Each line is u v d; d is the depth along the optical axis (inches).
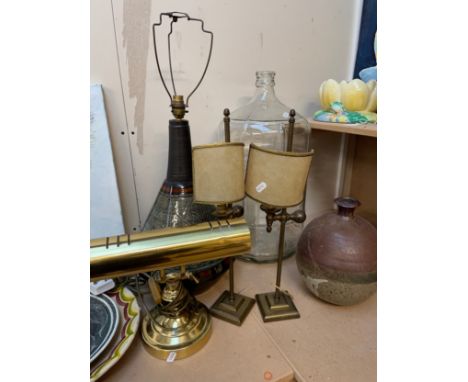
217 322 21.8
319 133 36.2
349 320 22.1
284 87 31.6
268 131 27.6
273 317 21.8
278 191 17.1
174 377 17.4
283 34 29.6
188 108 27.5
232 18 26.8
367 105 26.4
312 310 23.1
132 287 24.6
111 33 23.0
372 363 18.4
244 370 17.9
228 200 17.9
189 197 22.2
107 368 16.4
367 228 21.5
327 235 21.2
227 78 28.2
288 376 17.7
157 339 19.0
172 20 23.3
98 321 20.5
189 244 15.1
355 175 36.9
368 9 31.0
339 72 34.1
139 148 26.5
